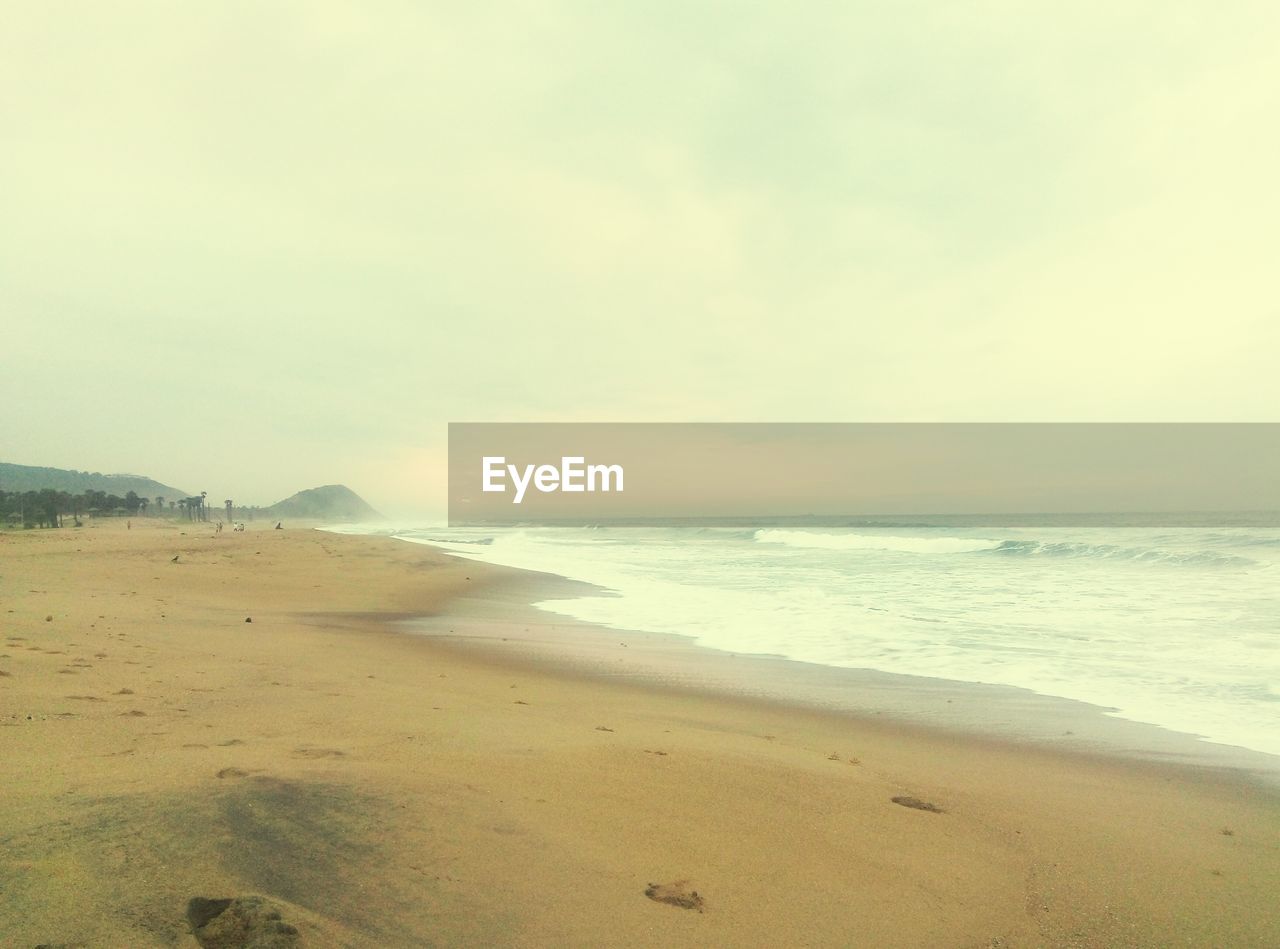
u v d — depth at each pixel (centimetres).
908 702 841
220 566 2200
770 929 331
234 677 730
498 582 2155
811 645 1170
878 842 442
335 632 1213
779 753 621
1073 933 358
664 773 518
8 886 266
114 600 1338
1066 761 646
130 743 459
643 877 360
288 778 392
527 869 347
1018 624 1332
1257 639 1173
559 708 747
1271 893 406
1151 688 896
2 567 1814
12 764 394
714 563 2823
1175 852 458
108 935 249
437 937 285
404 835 353
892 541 4194
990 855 440
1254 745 689
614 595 1836
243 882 292
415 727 579
